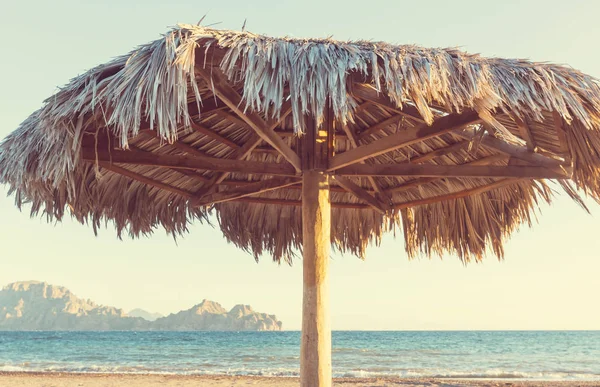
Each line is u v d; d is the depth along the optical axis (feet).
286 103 11.41
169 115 8.43
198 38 8.73
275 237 17.28
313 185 11.98
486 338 202.59
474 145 13.15
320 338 11.30
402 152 15.05
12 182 11.01
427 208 16.24
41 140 10.08
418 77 8.91
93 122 10.41
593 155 10.84
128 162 11.66
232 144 14.64
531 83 9.39
